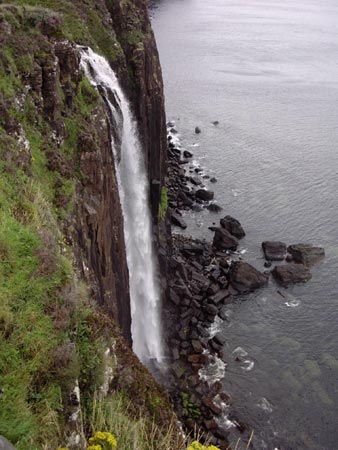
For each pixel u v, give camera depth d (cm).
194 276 5728
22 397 1227
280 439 4066
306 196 7725
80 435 1325
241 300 5566
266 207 7425
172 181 7844
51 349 1353
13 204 1819
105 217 3141
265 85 12706
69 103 2992
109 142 3522
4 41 2580
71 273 1648
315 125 10362
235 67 14100
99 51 4438
